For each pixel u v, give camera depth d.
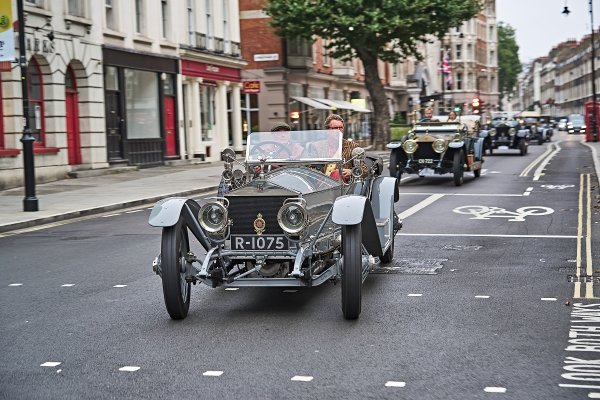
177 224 8.18
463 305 8.63
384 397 5.77
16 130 24.64
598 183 23.56
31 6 25.38
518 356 6.73
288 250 8.19
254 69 49.12
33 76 26.14
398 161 24.80
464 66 119.62
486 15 132.75
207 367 6.59
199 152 37.91
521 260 11.36
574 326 7.67
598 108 62.44
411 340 7.27
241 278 8.22
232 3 41.78
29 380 6.36
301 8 42.44
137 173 30.25
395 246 12.80
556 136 84.62
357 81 63.12
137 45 32.66
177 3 36.00
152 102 34.00
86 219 17.83
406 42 45.38
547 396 5.75
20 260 12.44
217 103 40.56
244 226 8.26
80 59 28.48
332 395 5.84
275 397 5.82
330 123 10.50
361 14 43.16
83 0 28.73
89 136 29.17
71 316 8.55
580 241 12.96
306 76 52.81
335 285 9.88
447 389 5.93
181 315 8.21
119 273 11.04
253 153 9.73
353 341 7.29
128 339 7.54
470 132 25.98
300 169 9.29
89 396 5.95
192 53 36.72
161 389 6.06
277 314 8.41
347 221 7.79
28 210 18.25
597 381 6.07
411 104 76.12
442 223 15.50
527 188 22.52
